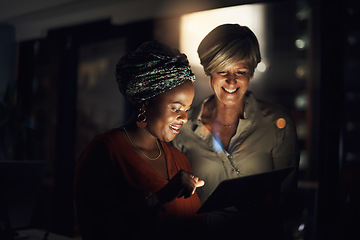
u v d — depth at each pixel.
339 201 2.04
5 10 3.55
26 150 3.19
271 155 1.68
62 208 3.59
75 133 3.62
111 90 5.32
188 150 1.73
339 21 2.13
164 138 1.34
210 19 2.38
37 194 2.21
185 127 1.74
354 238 1.89
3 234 1.81
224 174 1.68
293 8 8.46
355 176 2.01
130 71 1.29
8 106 3.11
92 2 3.06
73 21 3.38
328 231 1.98
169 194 1.20
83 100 5.44
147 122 1.34
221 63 1.59
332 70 2.14
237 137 1.69
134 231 1.25
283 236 1.66
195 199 1.44
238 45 1.57
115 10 3.08
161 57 1.28
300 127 6.18
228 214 1.65
